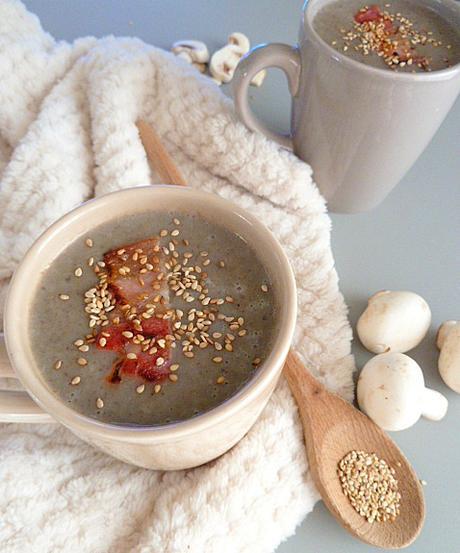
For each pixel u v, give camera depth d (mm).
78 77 388
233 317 260
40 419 245
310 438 291
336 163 345
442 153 396
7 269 332
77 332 258
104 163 356
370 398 295
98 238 278
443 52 323
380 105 305
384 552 276
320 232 349
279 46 329
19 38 393
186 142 376
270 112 406
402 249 358
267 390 240
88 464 291
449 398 314
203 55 419
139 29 444
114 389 247
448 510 287
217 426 230
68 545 271
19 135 384
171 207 280
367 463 289
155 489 286
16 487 278
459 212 372
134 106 377
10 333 242
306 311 328
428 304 339
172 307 262
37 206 344
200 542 264
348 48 323
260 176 355
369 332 315
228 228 277
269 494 277
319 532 283
